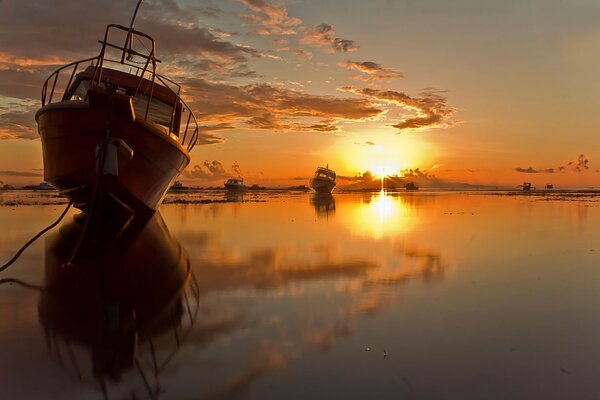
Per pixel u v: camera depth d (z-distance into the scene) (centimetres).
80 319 423
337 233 1114
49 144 968
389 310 450
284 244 915
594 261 719
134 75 1147
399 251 825
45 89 1130
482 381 291
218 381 294
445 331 386
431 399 268
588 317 424
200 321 417
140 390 282
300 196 4438
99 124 871
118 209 988
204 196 4075
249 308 458
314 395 273
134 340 368
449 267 673
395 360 324
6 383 292
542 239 995
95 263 695
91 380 297
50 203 2253
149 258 743
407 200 3469
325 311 447
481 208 2245
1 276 603
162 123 1254
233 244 916
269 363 320
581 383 288
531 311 445
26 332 387
